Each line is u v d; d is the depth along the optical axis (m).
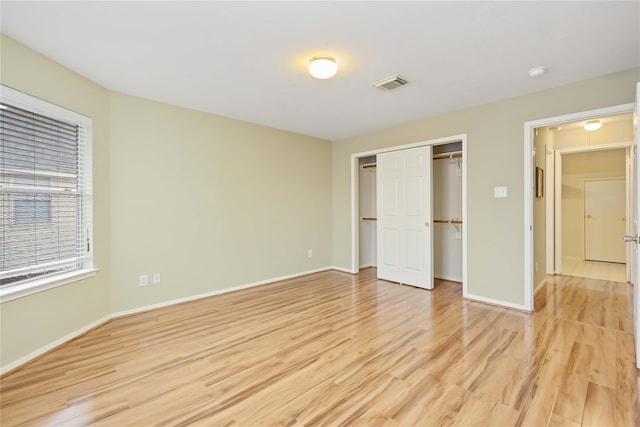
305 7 1.82
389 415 1.66
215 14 1.88
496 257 3.45
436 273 4.86
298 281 4.63
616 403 1.74
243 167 4.18
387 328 2.84
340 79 2.83
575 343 2.49
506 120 3.36
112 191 3.08
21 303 2.20
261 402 1.78
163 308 3.41
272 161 4.52
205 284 3.80
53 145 2.52
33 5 1.77
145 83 2.91
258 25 2.00
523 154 3.25
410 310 3.33
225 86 2.98
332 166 5.45
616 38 2.18
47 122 2.47
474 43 2.24
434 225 4.87
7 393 1.87
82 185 2.79
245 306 3.48
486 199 3.52
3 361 2.08
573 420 1.61
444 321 3.00
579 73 2.74
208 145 3.81
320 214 5.26
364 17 1.92
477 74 2.75
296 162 4.86
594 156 5.98
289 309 3.38
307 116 3.97
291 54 2.38
